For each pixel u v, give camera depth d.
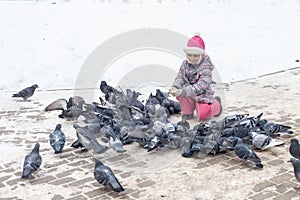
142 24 11.21
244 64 8.83
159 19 11.77
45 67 8.56
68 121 5.85
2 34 10.27
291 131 5.00
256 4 13.65
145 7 13.02
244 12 12.73
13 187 4.04
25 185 4.07
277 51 9.66
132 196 3.84
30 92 6.73
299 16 12.44
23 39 10.01
